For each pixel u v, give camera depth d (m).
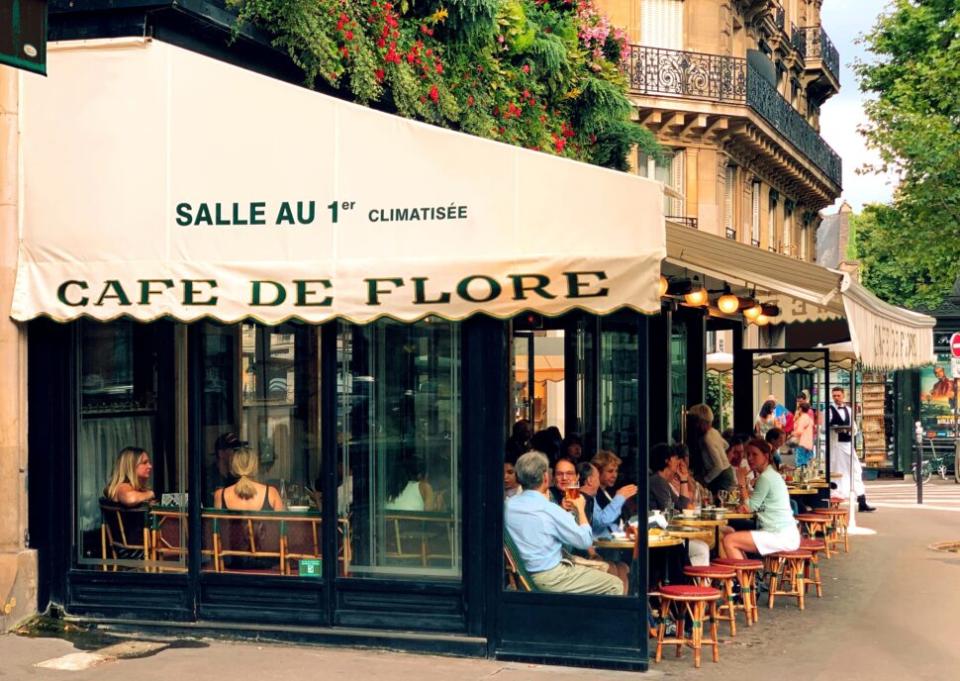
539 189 8.46
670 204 28.12
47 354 9.53
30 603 9.40
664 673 8.45
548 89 14.51
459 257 8.56
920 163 17.78
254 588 9.15
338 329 9.09
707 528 10.55
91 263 9.19
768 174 33.59
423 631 8.80
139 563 9.44
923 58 20.66
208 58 9.06
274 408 9.21
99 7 9.18
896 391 29.19
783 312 14.78
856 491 20.23
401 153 8.72
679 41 28.36
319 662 8.50
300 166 8.89
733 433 14.52
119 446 9.55
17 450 9.38
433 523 8.89
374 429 9.02
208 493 9.33
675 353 13.93
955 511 20.55
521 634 8.61
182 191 9.08
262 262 8.92
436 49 12.02
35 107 9.32
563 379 13.23
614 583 8.48
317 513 9.11
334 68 10.24
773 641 9.60
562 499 8.91
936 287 21.36
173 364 9.46
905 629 10.08
